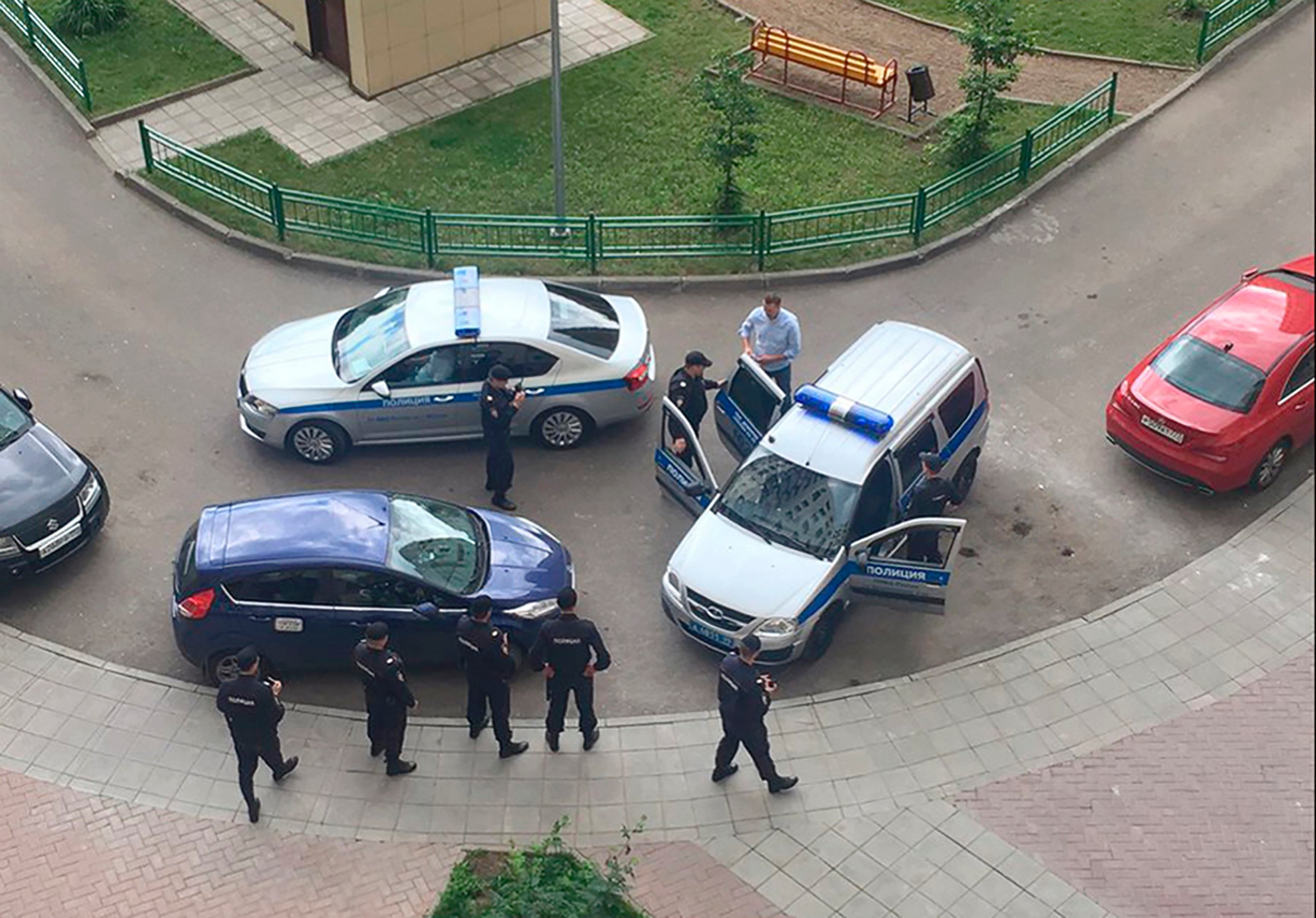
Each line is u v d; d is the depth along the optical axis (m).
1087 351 17.58
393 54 21.81
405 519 13.52
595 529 15.11
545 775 12.55
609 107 21.94
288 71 22.45
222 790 12.36
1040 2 24.25
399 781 12.46
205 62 22.52
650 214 19.70
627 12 24.19
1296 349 15.37
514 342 15.41
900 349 14.99
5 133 20.88
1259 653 13.80
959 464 15.00
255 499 13.70
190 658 13.02
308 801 12.26
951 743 12.93
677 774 12.61
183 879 11.65
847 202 19.84
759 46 22.52
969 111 20.67
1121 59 22.83
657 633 13.97
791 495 13.84
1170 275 18.75
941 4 24.48
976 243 19.34
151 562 14.58
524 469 15.78
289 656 13.01
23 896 11.49
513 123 21.58
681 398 14.97
